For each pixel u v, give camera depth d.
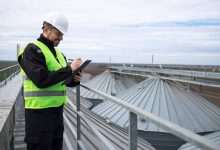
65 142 6.99
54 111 4.52
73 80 4.99
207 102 31.98
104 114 27.31
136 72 56.91
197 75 36.72
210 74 34.44
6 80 19.50
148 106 28.78
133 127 2.84
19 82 20.81
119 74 59.16
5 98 10.80
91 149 4.77
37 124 4.41
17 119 11.47
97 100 39.47
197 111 28.14
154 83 33.09
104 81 53.56
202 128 25.69
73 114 9.73
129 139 2.86
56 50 4.78
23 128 10.29
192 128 25.38
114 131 12.26
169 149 20.81
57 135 4.78
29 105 4.38
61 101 4.58
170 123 2.09
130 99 31.16
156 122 2.24
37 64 4.02
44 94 4.35
